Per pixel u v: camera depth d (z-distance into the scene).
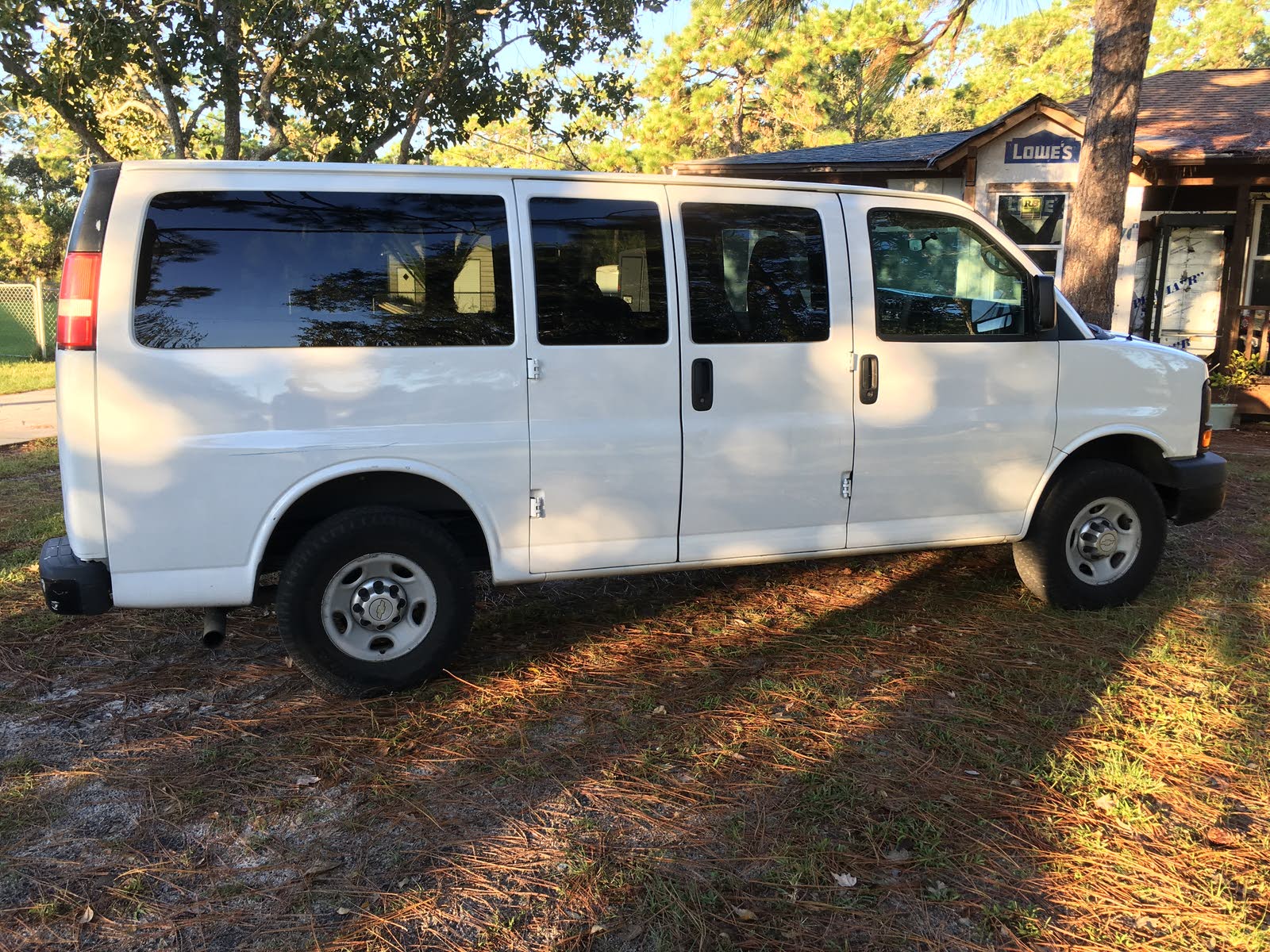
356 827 2.87
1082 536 4.64
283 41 9.73
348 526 3.51
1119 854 2.73
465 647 4.25
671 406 3.84
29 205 33.84
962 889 2.58
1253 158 10.38
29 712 3.61
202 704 3.69
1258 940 2.36
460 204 3.57
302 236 3.39
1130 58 7.01
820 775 3.14
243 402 3.33
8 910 2.47
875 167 11.86
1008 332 4.38
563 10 11.03
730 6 8.49
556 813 2.94
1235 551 5.71
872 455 4.18
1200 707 3.63
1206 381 4.77
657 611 4.73
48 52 9.55
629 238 3.77
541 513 3.74
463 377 3.56
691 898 2.53
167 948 2.35
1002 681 3.88
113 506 3.25
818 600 4.88
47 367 16.02
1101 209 7.25
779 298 3.99
